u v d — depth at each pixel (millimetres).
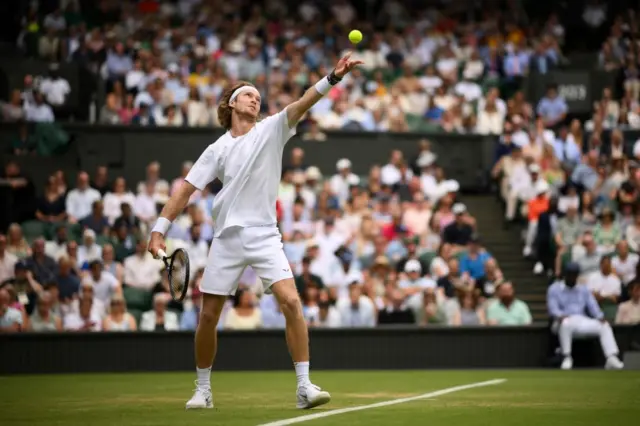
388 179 24875
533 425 7781
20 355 18000
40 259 19844
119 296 19125
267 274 8875
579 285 18953
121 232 21656
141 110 26312
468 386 12727
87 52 27891
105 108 26422
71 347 18141
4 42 29594
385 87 29828
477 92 29016
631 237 22750
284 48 30844
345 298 19672
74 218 22828
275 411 8812
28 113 25625
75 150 25000
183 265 8695
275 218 9031
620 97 28938
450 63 30469
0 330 18219
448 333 18984
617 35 31969
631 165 24500
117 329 18828
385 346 18859
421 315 19734
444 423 7855
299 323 8891
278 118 8953
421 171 25672
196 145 25516
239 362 18516
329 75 8766
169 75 27469
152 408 9383
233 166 8906
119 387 12953
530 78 28656
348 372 17266
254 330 18547
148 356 18344
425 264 21766
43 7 30672
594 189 24312
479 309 19859
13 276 20109
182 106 26469
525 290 22719
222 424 7754
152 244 9000
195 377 15578
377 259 20812
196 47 29594
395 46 31250
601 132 26812
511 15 34594
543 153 25172
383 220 23125
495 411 8906
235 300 19406
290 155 25906
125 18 31812
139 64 27750
